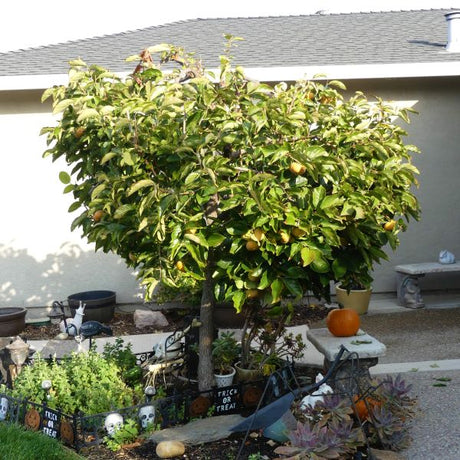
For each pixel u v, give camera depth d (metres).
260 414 4.61
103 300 9.05
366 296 9.30
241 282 4.68
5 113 9.54
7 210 9.62
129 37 12.00
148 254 4.84
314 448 4.21
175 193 4.38
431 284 10.31
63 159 9.62
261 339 6.05
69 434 4.92
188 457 4.77
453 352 7.45
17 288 9.70
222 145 4.78
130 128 4.62
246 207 4.25
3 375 6.30
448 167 10.17
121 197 4.89
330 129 5.02
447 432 5.16
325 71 9.26
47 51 11.08
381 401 4.92
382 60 9.48
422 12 14.08
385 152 4.98
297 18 13.62
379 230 4.80
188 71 5.38
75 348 7.84
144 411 5.16
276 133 4.83
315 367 6.55
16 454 4.58
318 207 4.49
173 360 5.83
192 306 9.07
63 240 9.68
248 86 5.00
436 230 10.22
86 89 5.28
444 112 10.10
